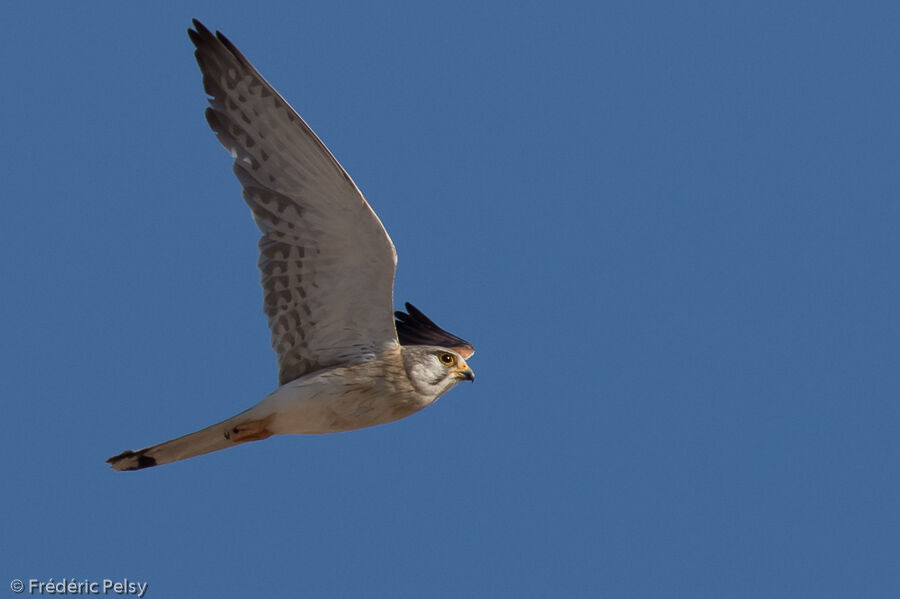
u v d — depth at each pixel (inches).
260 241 549.3
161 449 551.5
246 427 558.9
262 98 514.0
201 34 511.8
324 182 526.3
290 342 569.0
